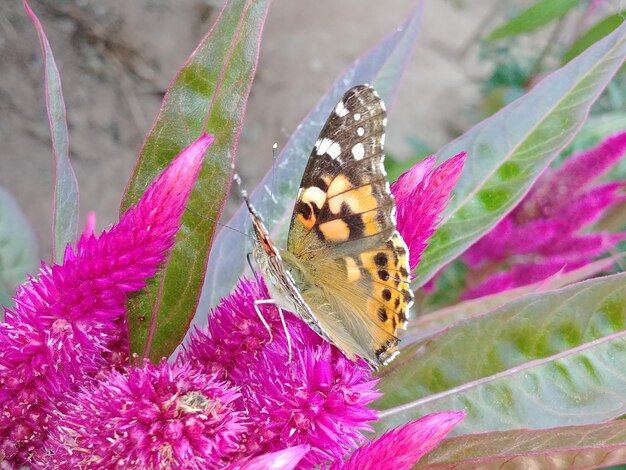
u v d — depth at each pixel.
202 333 0.17
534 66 0.38
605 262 0.24
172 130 0.16
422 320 0.23
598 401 0.18
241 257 0.21
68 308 0.15
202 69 0.16
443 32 0.60
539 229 0.26
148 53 0.48
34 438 0.16
